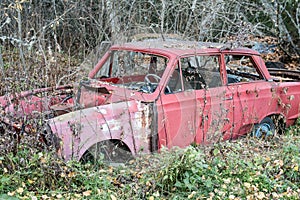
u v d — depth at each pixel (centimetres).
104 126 478
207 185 441
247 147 573
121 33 784
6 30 851
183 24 981
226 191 441
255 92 611
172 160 464
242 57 630
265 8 1257
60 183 439
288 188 461
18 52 719
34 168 447
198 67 562
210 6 980
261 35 1237
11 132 460
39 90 556
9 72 604
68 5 949
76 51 880
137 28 853
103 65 613
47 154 444
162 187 445
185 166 461
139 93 523
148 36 798
